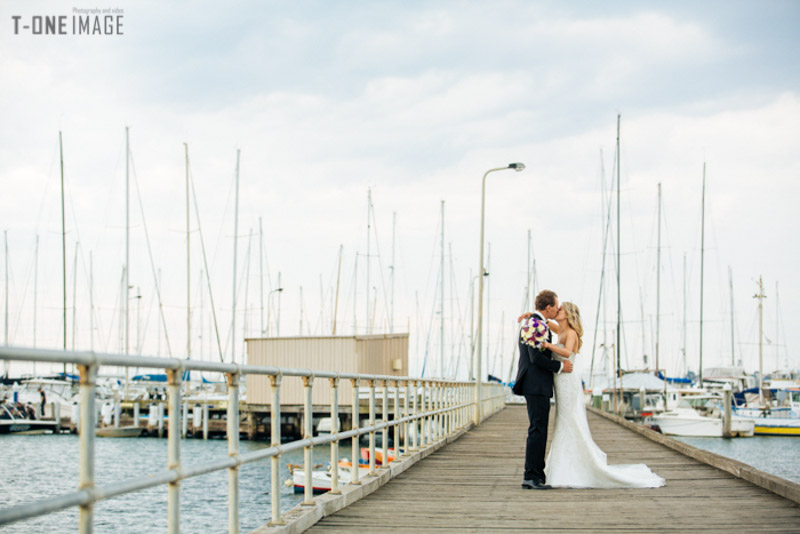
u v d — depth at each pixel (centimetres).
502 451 1608
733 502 878
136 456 4153
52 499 347
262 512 2247
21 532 1961
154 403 5706
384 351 4775
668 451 1634
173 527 477
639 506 855
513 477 1145
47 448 4625
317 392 4509
